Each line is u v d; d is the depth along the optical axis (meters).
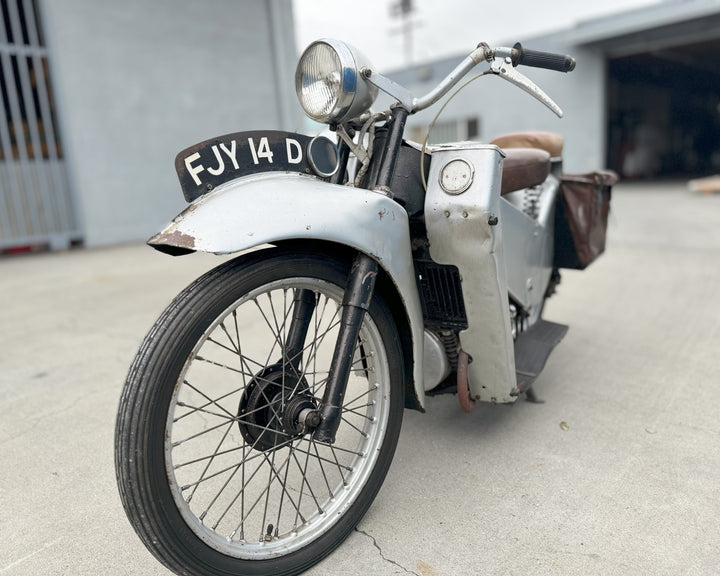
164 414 1.19
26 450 2.14
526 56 1.57
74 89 7.48
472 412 2.33
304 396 1.42
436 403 2.42
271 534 1.44
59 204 7.56
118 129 7.96
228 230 1.20
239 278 1.28
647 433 2.10
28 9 6.99
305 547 1.46
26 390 2.71
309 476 1.87
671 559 1.45
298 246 1.40
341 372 1.35
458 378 1.79
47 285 5.16
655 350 2.96
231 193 1.27
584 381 2.60
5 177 7.02
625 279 4.53
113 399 2.59
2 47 6.77
